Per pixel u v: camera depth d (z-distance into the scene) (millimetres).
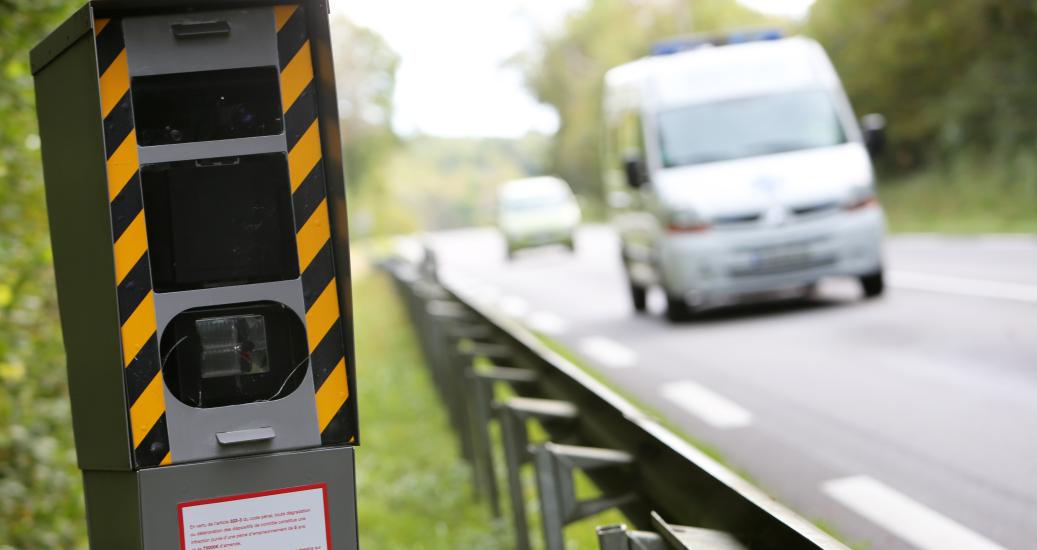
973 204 27141
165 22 3533
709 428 8352
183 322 3570
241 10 3570
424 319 14172
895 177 32531
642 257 15266
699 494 3547
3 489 6141
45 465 6605
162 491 3514
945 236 22344
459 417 9172
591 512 4465
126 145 3514
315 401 3584
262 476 3549
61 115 3646
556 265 29266
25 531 6246
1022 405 7969
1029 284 13758
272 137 3566
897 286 15016
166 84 3561
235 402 3588
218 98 3586
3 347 6266
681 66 15258
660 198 14219
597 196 77312
